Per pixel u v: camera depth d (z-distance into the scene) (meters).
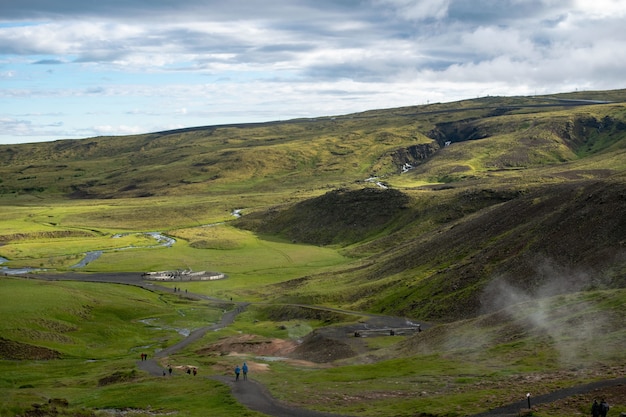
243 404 61.53
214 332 130.75
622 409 43.03
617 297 79.44
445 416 49.38
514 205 166.62
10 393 70.94
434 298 126.75
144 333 132.38
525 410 46.81
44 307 134.50
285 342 114.06
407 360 76.50
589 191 137.38
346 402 59.34
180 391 71.56
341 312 135.50
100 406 67.75
